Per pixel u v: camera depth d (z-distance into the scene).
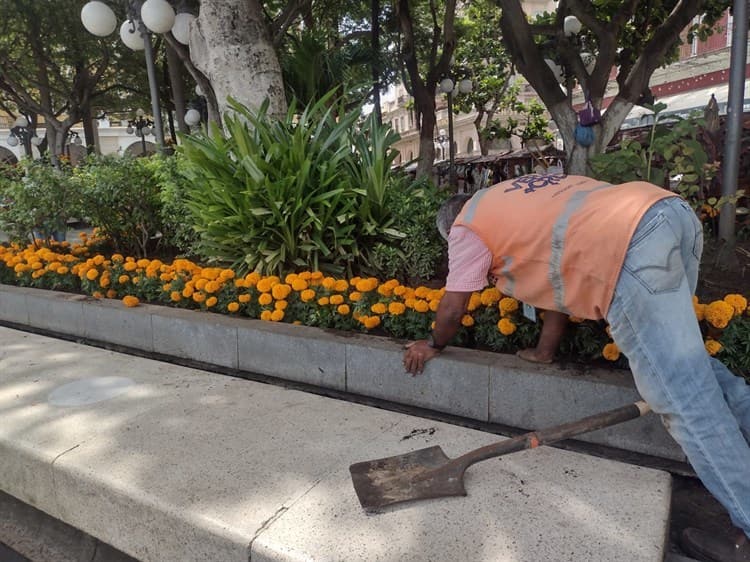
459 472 2.15
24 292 4.89
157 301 4.45
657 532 1.89
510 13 6.22
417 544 1.85
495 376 2.73
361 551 1.83
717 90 14.33
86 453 2.51
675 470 2.36
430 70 11.66
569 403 2.57
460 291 2.31
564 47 7.29
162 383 3.39
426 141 11.53
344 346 3.18
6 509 2.72
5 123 32.56
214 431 2.72
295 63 7.84
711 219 4.28
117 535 2.27
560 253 1.99
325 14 13.11
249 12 5.08
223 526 1.97
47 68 16.22
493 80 18.58
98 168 5.73
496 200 2.21
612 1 8.36
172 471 2.34
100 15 6.99
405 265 3.94
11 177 6.40
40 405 3.08
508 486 2.19
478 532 1.91
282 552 1.83
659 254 1.79
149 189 5.71
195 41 5.26
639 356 1.85
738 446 1.76
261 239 4.04
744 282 3.53
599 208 1.93
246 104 5.09
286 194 3.90
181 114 10.96
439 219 2.53
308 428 2.75
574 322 2.78
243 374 3.59
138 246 6.06
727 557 1.87
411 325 3.18
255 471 2.34
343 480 2.26
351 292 3.57
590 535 1.88
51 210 5.57
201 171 4.27
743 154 5.20
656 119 3.52
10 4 12.49
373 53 9.16
